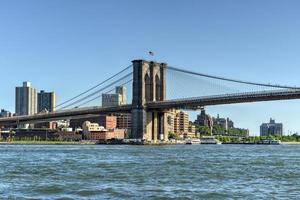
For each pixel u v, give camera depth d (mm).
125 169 77375
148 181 59750
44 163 93688
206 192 50156
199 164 90375
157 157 119062
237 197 47250
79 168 79688
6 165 87375
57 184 56188
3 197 46625
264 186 55469
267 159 112062
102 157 119000
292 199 46125
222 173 70938
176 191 50844
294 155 139375
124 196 47375
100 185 55469
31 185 55219
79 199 45688
